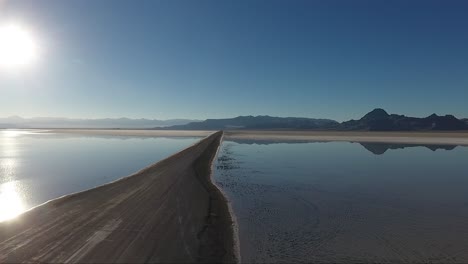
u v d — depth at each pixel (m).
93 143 67.25
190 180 21.67
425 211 15.73
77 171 28.69
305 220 14.23
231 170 28.31
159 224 12.25
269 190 20.27
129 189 18.47
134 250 9.74
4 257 9.09
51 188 21.36
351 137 94.75
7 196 18.97
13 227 11.62
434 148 52.81
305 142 69.06
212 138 78.44
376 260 10.29
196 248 10.11
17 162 34.88
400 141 72.12
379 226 13.51
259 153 43.88
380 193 19.61
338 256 10.53
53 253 9.39
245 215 14.81
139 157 40.53
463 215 15.12
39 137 94.38
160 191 18.06
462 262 10.18
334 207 16.39
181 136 107.62
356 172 27.42
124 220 12.61
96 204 15.00
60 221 12.36
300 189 20.62
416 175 26.02
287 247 11.21
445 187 21.36
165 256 9.42
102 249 9.73
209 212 14.25
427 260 10.30
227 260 9.56
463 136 100.75
